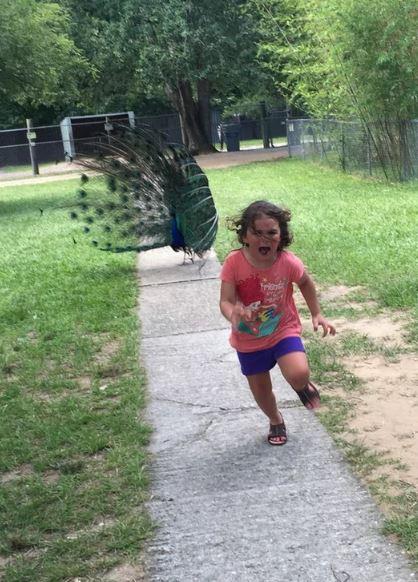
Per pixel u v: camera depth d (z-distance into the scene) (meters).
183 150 9.62
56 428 4.93
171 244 9.75
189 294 8.31
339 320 6.81
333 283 8.08
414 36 15.60
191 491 3.97
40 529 3.72
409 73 16.08
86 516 3.78
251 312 3.99
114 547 3.48
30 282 9.55
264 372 4.24
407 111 16.64
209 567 3.28
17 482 4.25
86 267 10.25
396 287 7.45
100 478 4.19
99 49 33.53
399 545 3.30
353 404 4.93
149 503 3.88
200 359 6.10
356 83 17.20
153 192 9.59
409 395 5.01
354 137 19.36
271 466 4.16
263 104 40.31
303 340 6.27
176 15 31.20
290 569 3.21
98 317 7.55
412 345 5.97
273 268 4.06
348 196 15.08
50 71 21.53
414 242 9.61
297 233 11.00
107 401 5.38
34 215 17.62
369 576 3.11
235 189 18.53
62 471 4.35
